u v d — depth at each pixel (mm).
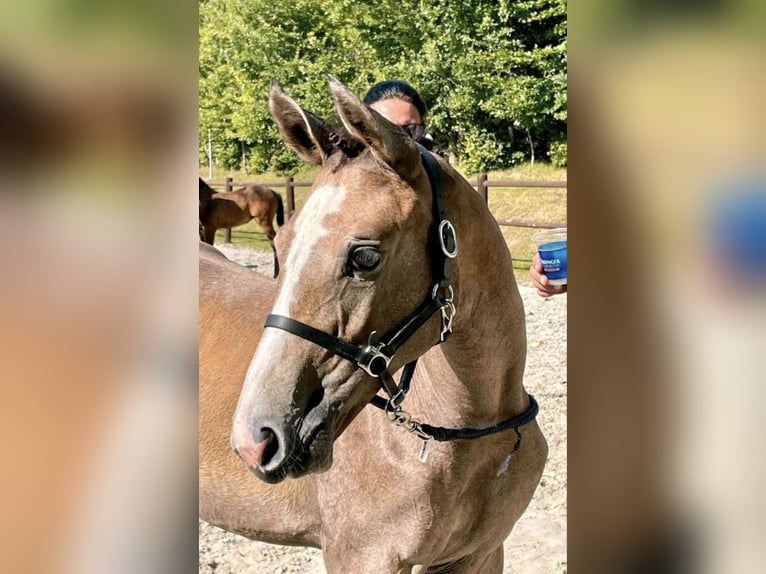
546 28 11898
